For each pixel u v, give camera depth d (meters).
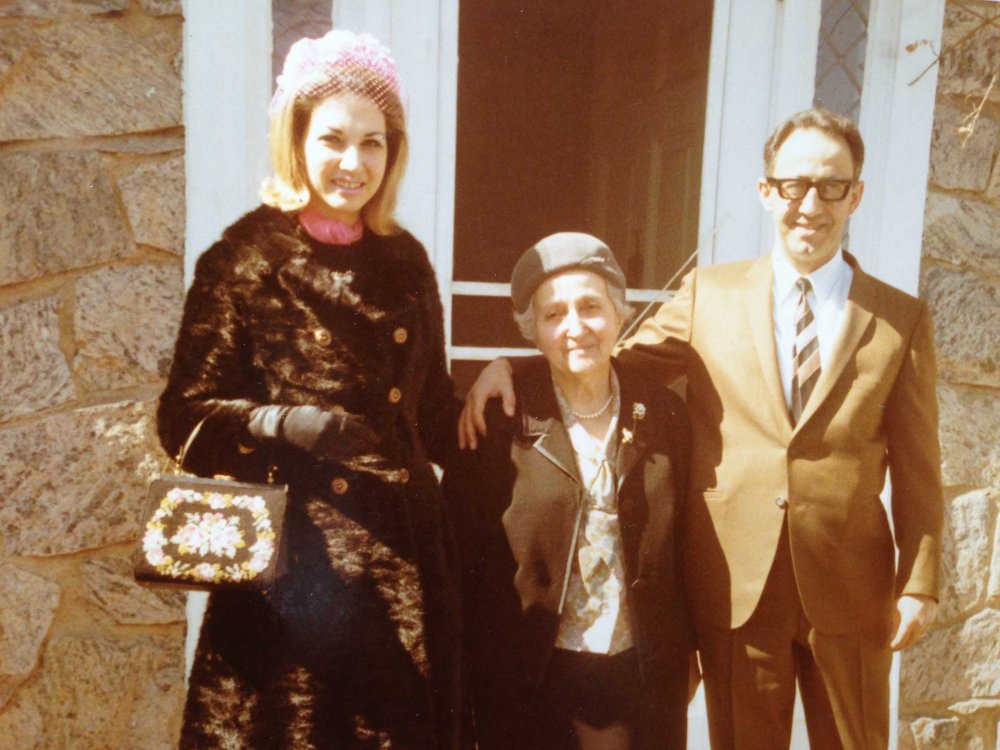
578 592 1.65
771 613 1.78
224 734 1.43
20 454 1.99
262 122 2.14
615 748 1.60
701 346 1.87
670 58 2.82
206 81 2.04
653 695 1.64
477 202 5.14
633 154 3.18
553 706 1.63
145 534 1.37
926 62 2.42
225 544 1.36
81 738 2.09
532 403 1.70
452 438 1.78
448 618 1.60
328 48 1.47
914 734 2.56
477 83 5.01
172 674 2.13
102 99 1.99
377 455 1.52
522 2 4.30
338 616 1.43
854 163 1.72
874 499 1.79
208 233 2.08
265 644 1.43
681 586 1.80
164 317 2.06
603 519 1.66
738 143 2.52
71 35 1.96
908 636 1.76
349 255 1.54
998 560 2.56
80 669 2.07
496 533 1.66
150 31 2.01
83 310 2.01
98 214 2.01
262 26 2.11
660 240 2.91
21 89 1.95
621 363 1.81
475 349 2.48
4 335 1.97
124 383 2.05
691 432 1.83
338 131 1.46
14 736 2.05
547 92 5.04
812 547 1.74
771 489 1.76
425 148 2.32
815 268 1.80
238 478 1.47
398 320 1.57
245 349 1.46
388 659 1.47
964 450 2.52
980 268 2.53
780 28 2.47
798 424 1.76
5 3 1.92
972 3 2.45
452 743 1.58
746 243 2.57
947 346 2.51
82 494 2.03
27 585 2.02
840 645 1.77
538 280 1.65
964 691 2.59
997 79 2.48
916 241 2.48
